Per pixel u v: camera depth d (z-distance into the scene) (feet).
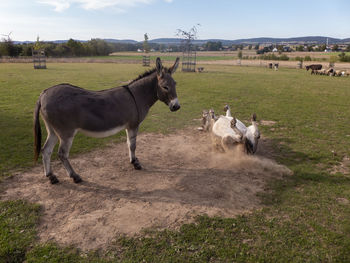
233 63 189.37
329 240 11.43
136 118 17.54
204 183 16.60
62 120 14.64
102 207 13.76
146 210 13.51
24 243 11.00
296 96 51.34
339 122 32.12
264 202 14.40
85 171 18.13
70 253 10.52
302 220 12.84
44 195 14.80
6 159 19.49
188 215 13.12
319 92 57.11
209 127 26.43
